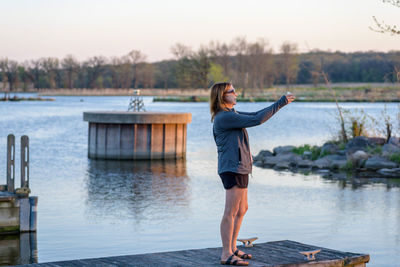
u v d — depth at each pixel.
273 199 14.38
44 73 165.25
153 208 13.19
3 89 166.75
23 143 10.71
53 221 11.66
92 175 18.80
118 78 163.75
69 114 61.72
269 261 6.19
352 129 24.34
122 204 13.66
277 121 51.34
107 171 19.80
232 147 5.79
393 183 17.12
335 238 10.23
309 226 11.23
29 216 10.68
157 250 9.38
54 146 28.88
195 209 13.08
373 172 19.58
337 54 158.88
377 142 22.66
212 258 6.36
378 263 8.70
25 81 168.25
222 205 13.62
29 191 10.71
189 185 16.86
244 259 6.30
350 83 137.00
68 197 14.61
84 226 11.20
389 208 13.18
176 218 12.03
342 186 16.56
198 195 15.08
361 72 143.62
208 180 17.88
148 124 22.77
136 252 9.23
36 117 55.69
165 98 105.81
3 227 10.49
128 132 22.61
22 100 113.75
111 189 15.98
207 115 60.41
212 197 14.78
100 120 22.58
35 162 22.16
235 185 5.84
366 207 13.30
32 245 9.68
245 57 125.50
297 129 41.72
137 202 13.95
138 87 165.00
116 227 11.10
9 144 10.80
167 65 179.00
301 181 17.56
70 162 22.16
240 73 123.25
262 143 31.08
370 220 11.84
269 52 125.44
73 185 16.67
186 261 6.21
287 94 5.72
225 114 5.73
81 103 100.38
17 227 10.60
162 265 6.02
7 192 10.88
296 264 6.11
